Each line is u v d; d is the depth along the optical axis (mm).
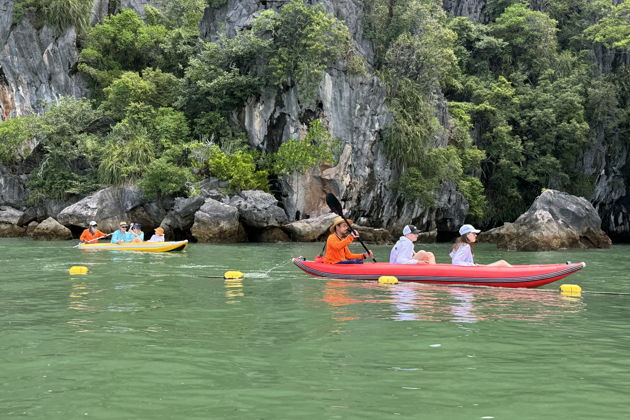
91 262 11477
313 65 23469
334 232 9023
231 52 24750
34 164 25250
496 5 35156
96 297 6730
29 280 8414
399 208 25453
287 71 24266
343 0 26188
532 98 30500
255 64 25203
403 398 3051
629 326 5125
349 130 24312
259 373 3516
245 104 25219
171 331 4750
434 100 26953
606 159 31234
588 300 6785
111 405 2943
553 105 29625
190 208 21281
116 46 29812
